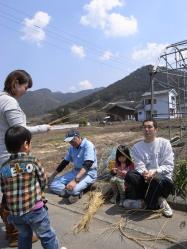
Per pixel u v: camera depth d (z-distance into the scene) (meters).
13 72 4.64
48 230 3.86
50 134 27.11
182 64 10.19
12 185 3.71
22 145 3.76
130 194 5.94
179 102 11.02
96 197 6.30
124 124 35.66
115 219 5.58
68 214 6.03
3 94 4.61
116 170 6.47
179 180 6.18
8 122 4.56
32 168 3.75
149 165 5.93
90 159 7.05
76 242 4.80
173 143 10.18
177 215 5.64
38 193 3.79
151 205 5.73
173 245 4.55
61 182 7.29
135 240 4.75
